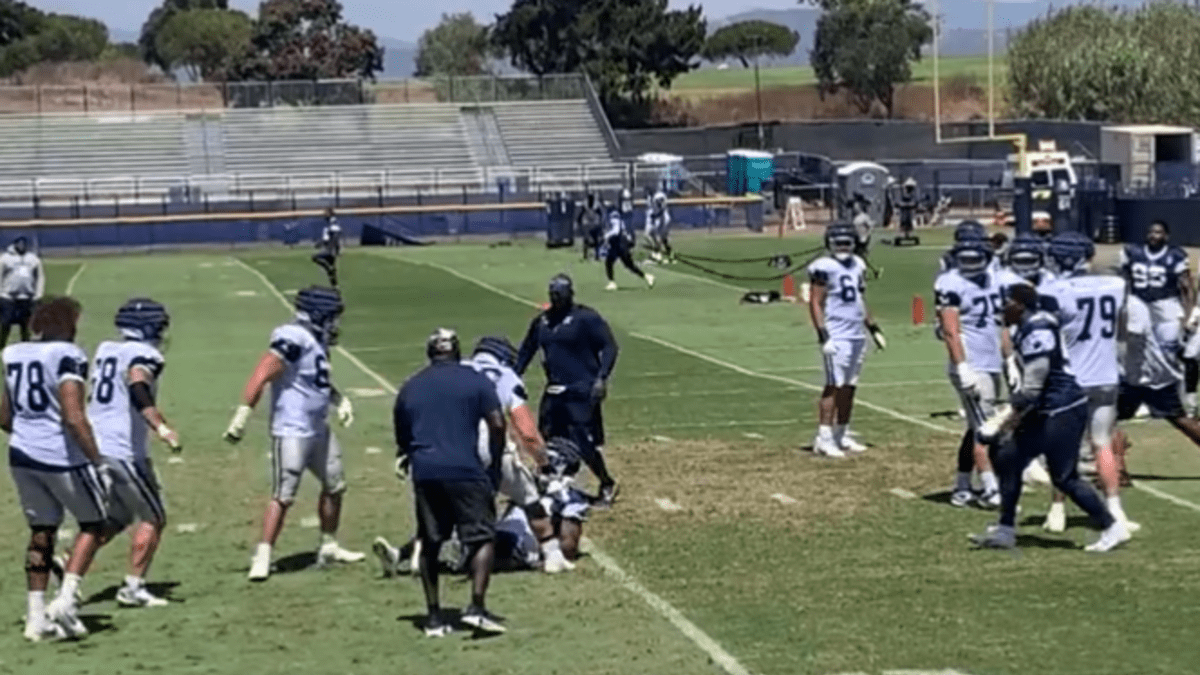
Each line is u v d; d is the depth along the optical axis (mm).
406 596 12016
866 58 96312
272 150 71562
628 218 48406
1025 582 11984
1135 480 15617
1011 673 9883
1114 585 11844
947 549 13047
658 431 19188
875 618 11125
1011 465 12891
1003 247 18000
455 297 37812
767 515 14453
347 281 43094
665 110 96375
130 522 11859
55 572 11766
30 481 11031
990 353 14586
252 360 27312
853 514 14430
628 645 10625
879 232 56625
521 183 68688
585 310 14695
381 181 69312
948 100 100625
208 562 13227
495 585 12219
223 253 58031
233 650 10758
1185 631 10680
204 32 118562
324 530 12969
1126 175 59594
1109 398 13141
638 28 91750
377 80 77125
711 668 10102
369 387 23641
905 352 25828
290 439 12625
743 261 45562
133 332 11734
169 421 20797
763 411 20578
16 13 116625
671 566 12695
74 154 70188
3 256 28562
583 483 15992
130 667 10430
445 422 10883
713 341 28141
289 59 99375
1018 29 82250
